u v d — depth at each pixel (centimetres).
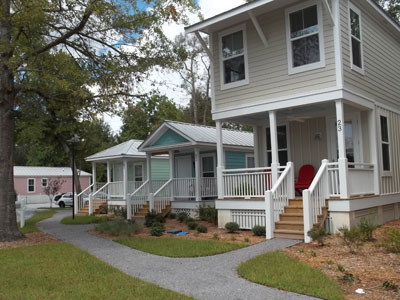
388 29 1421
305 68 1119
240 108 1248
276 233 1028
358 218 1077
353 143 1258
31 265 789
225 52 1323
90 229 1428
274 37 1198
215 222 1414
